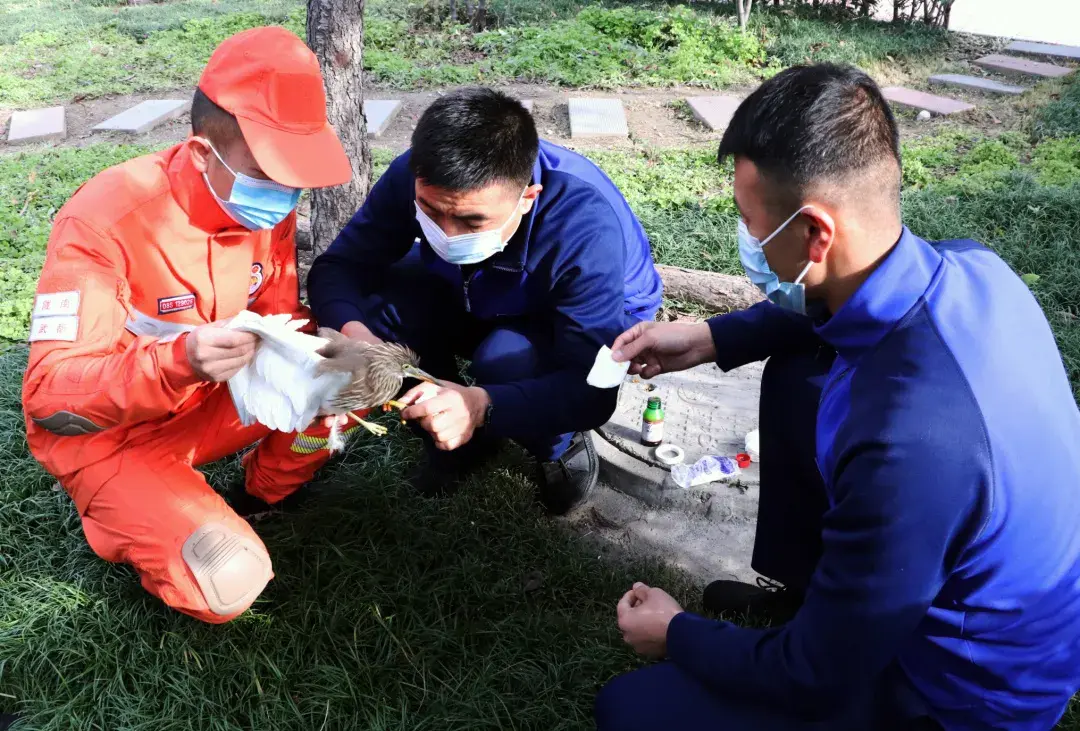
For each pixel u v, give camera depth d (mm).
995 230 5660
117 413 2629
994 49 10219
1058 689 2012
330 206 4902
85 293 2688
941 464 1771
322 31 4520
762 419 2900
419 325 3592
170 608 3105
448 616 3170
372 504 3586
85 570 3277
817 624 1963
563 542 3529
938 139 7508
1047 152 7062
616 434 4039
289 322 2627
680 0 11523
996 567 1864
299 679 2922
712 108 8273
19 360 4512
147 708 2834
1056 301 5027
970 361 1849
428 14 11398
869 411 1893
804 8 11438
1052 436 1883
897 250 1925
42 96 9453
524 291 3285
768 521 2945
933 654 2033
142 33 11609
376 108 8547
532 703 2855
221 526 2871
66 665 2926
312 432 3191
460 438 2887
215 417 3109
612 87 9156
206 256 2910
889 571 1816
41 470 3738
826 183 1821
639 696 2404
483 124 2645
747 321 2949
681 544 3619
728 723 2252
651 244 5664
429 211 2869
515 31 10570
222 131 2617
